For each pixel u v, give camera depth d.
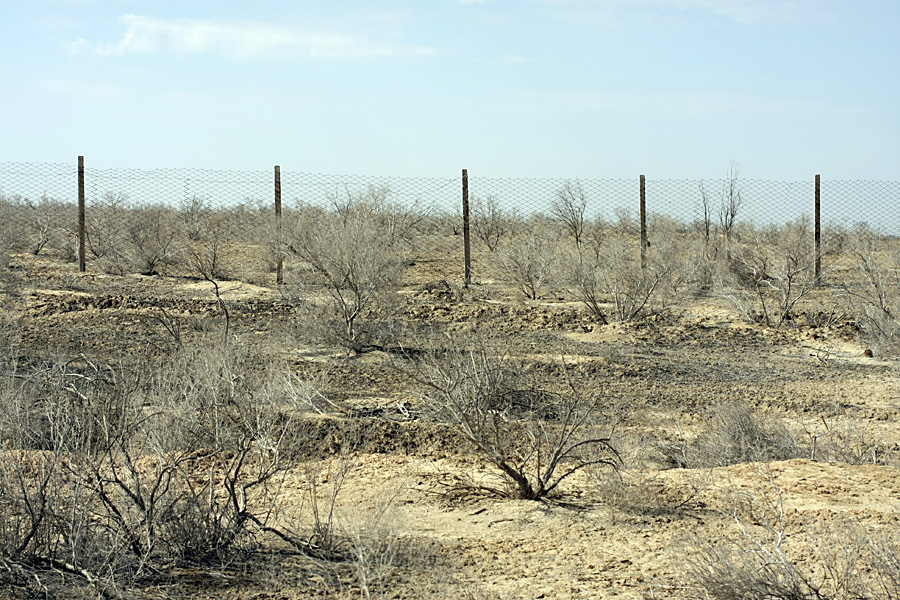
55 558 5.83
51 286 19.53
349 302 15.27
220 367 9.45
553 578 5.83
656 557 6.25
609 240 21.66
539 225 27.39
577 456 8.81
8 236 20.95
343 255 14.86
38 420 7.59
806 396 12.92
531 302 20.36
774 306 20.08
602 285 19.44
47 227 27.00
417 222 27.25
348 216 17.30
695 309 20.16
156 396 8.54
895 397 12.99
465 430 8.16
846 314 19.03
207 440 8.30
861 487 8.16
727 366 14.91
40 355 12.26
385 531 6.54
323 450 9.09
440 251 28.59
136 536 6.05
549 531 6.95
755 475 8.59
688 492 8.01
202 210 29.59
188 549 6.14
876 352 16.22
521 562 6.18
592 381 13.34
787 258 20.47
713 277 22.06
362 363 13.71
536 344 15.98
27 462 6.43
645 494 7.51
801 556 6.03
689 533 6.61
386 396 11.75
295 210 21.27
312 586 5.62
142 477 6.89
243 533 6.39
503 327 17.45
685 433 10.66
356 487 8.03
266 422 8.02
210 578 5.75
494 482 8.35
